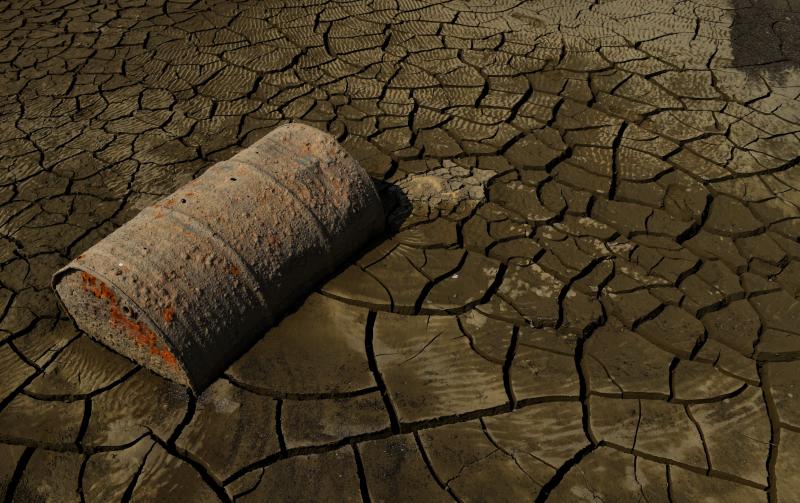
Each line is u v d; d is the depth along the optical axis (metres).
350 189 3.00
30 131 4.16
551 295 3.00
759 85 4.42
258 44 5.05
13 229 3.40
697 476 2.30
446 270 3.12
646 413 2.51
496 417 2.52
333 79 4.60
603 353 2.75
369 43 5.00
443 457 2.39
